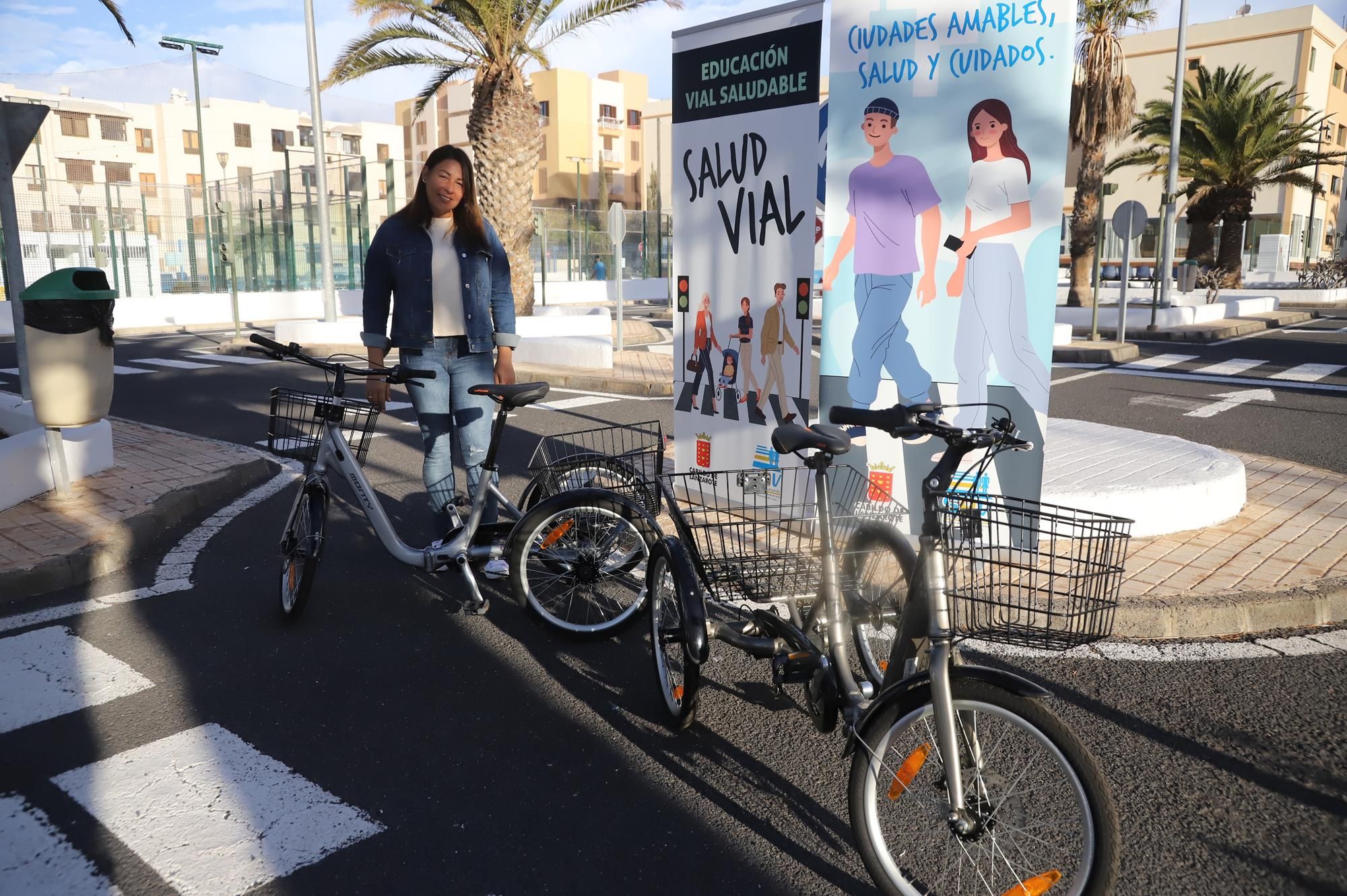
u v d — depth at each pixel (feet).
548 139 206.39
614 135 218.18
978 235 15.44
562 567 13.58
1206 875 8.24
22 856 8.38
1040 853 7.50
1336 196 162.30
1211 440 28.14
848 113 16.07
